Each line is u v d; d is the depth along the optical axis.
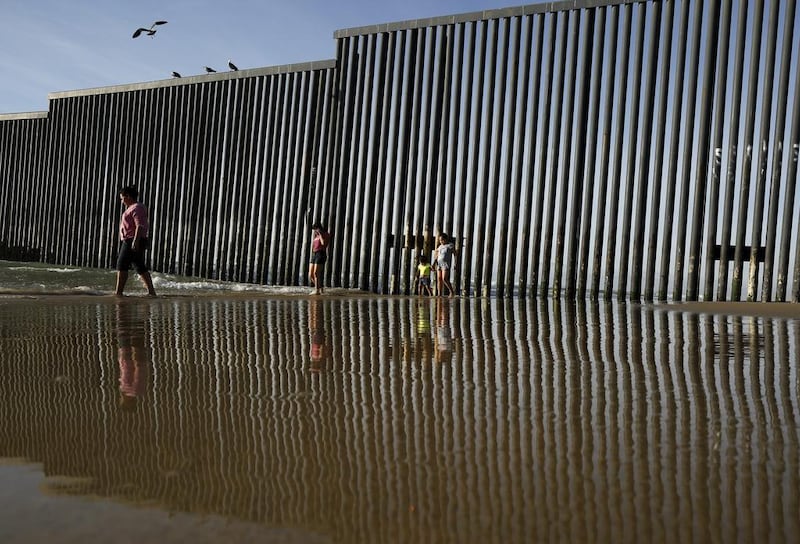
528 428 1.26
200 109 17.47
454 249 12.46
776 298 9.79
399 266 13.44
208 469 0.97
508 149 12.23
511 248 12.09
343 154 14.55
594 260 11.29
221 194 16.86
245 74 16.36
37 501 0.82
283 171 15.55
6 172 21.80
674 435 1.21
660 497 0.85
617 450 1.10
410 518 0.77
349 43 14.76
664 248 10.66
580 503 0.83
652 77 10.98
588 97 11.65
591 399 1.58
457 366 2.16
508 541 0.71
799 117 9.78
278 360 2.28
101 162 19.50
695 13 10.59
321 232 11.58
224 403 1.50
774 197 9.90
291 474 0.95
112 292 9.91
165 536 0.71
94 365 2.13
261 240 15.80
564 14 11.80
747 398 1.62
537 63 12.00
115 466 0.98
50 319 4.16
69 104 20.44
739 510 0.81
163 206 17.92
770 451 1.10
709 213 10.35
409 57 13.67
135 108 18.91
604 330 3.74
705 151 10.51
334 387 1.73
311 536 0.72
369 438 1.17
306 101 15.31
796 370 2.16
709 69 10.49
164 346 2.71
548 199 11.74
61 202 20.33
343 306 6.23
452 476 0.94
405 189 13.62
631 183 11.07
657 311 6.18
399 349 2.65
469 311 5.66
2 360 2.24
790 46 9.86
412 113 13.62
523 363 2.25
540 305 7.27
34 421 1.30
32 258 20.81
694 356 2.52
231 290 12.05
